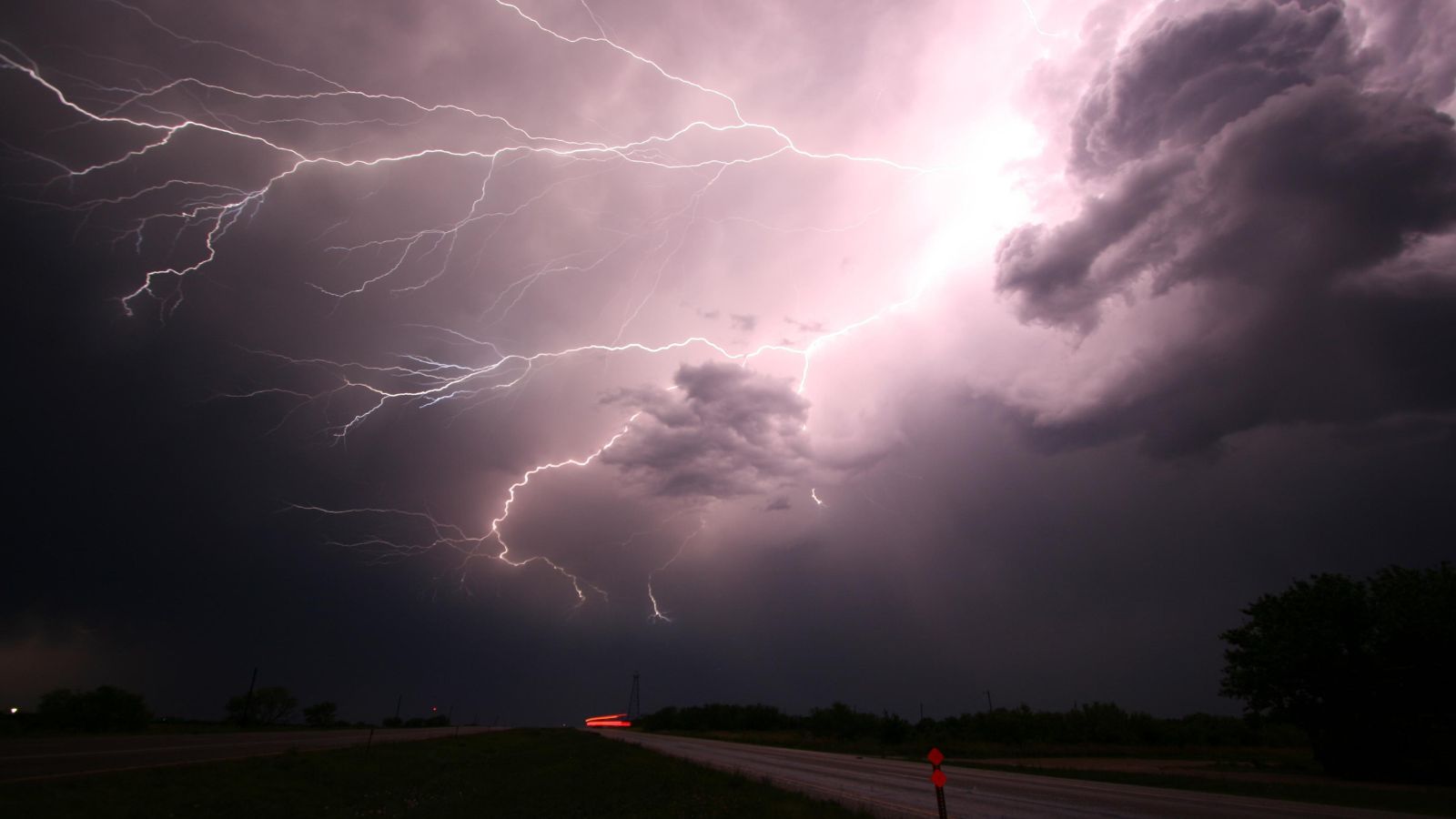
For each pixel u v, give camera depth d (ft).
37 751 83.05
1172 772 90.27
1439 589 81.35
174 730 151.12
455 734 196.85
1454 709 76.89
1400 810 50.85
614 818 51.83
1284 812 49.29
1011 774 87.35
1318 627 84.17
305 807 61.36
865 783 73.87
